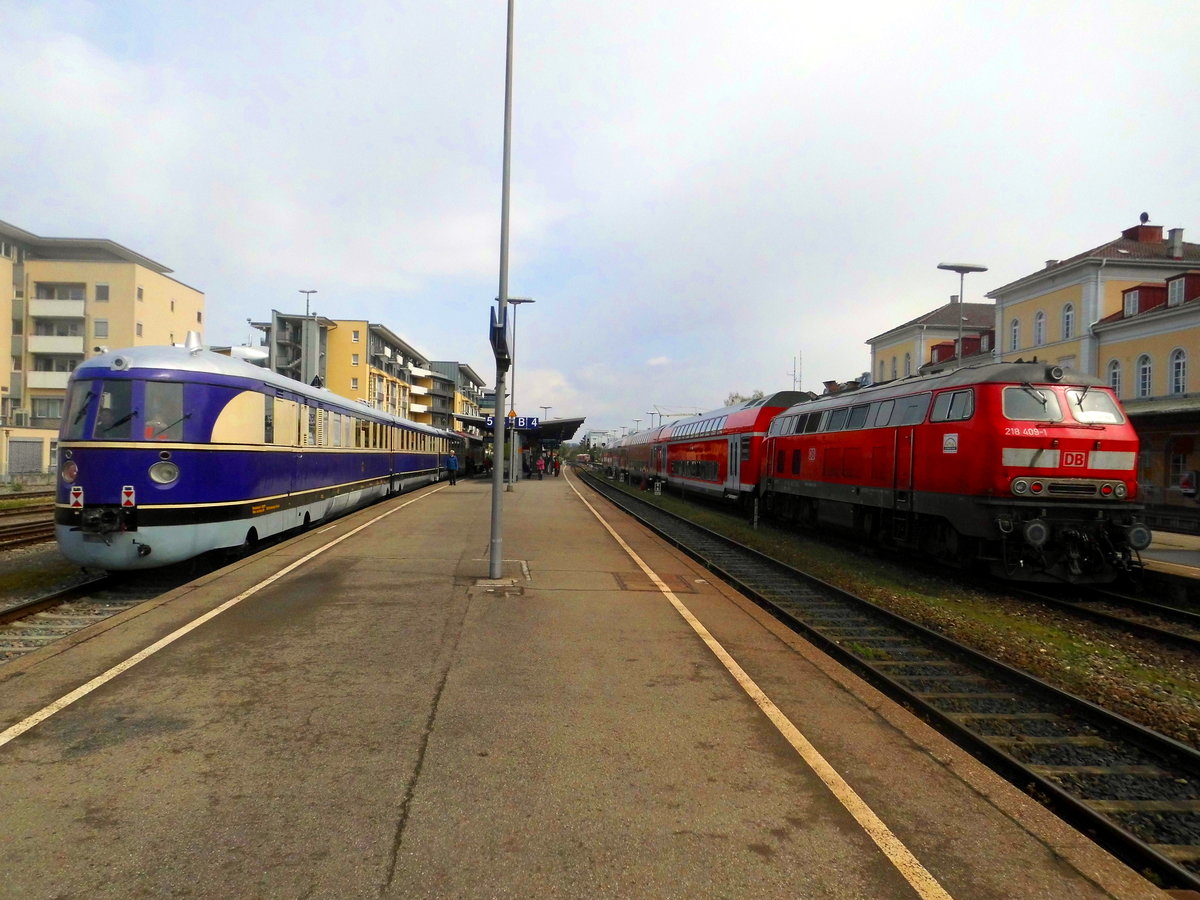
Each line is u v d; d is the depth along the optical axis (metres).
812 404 17.98
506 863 3.07
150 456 9.02
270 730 4.43
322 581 9.16
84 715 4.61
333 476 15.76
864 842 3.31
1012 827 3.47
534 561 11.24
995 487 10.34
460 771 3.93
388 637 6.60
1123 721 5.40
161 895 2.79
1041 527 9.95
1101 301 35.75
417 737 4.37
